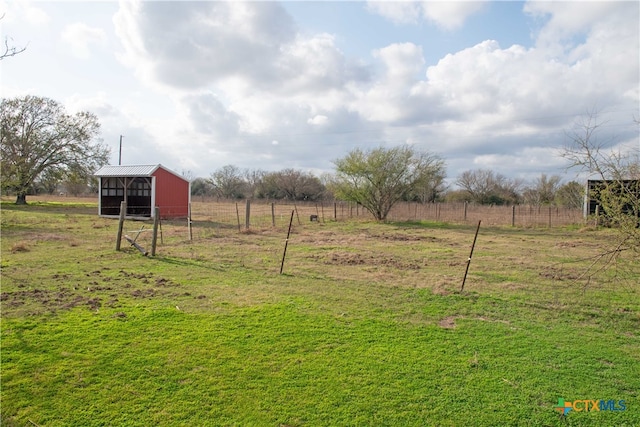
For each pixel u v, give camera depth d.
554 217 25.88
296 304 6.75
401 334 5.50
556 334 5.63
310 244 14.37
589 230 19.81
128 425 3.46
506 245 14.92
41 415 3.58
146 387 4.04
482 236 18.09
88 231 17.03
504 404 3.81
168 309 6.33
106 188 26.97
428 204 32.72
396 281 8.59
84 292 7.22
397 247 14.09
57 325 5.55
